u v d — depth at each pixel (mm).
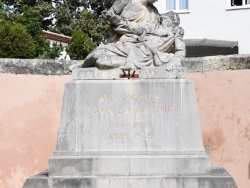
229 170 10430
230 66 10594
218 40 17859
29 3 35312
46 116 10859
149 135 7641
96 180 7250
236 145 10414
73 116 7688
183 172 7410
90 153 7602
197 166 7430
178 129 7637
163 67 7793
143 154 7582
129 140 7633
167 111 7668
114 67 7805
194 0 18328
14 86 10797
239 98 10453
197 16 18312
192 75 10938
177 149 7602
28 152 10742
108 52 7895
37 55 21484
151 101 7684
